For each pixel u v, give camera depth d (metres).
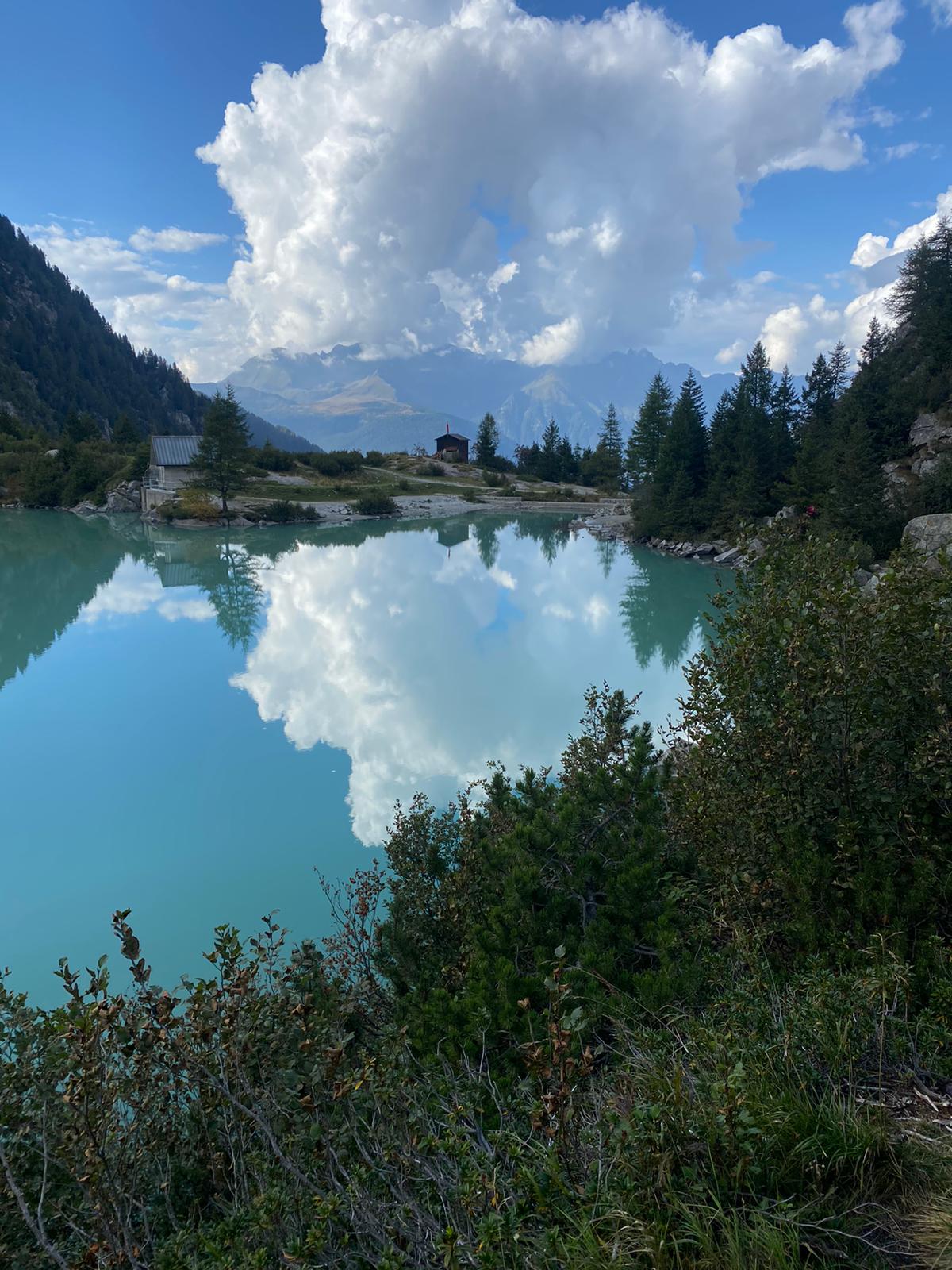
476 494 107.25
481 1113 4.10
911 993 4.43
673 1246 2.82
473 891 7.53
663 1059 4.14
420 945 7.45
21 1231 3.93
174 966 10.60
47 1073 4.11
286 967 5.72
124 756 19.22
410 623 35.31
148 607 39.84
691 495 66.25
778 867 5.77
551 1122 3.38
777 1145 3.18
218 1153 4.36
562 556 60.12
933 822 5.62
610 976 5.61
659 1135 3.15
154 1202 4.43
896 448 55.84
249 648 31.02
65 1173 4.24
